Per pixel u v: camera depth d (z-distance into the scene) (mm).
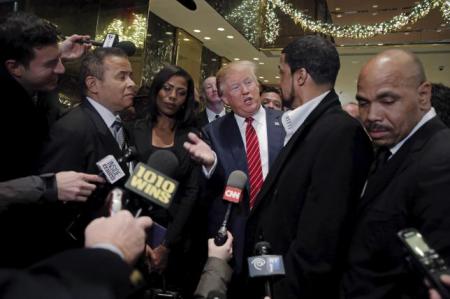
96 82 1836
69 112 1795
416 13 6875
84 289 624
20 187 1386
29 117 1529
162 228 1583
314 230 1319
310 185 1406
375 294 1188
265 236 1502
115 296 670
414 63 1260
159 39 7391
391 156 1301
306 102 1567
